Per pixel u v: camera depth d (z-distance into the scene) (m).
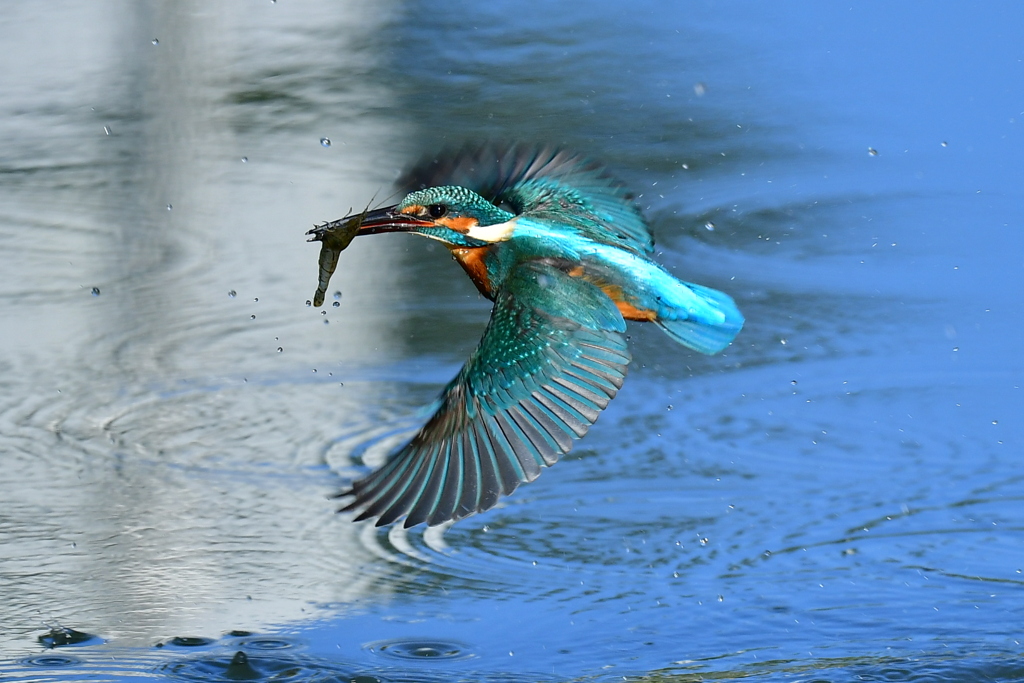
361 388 11.84
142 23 22.41
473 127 18.58
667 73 20.52
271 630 8.33
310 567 9.07
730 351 12.70
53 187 16.59
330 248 7.34
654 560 9.25
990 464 10.59
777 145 17.94
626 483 10.32
